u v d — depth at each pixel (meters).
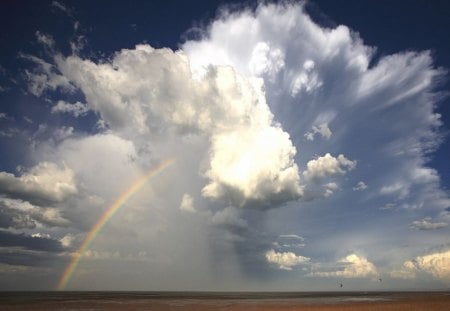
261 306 73.19
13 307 72.38
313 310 63.34
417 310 59.62
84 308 69.44
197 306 74.38
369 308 64.44
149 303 86.44
